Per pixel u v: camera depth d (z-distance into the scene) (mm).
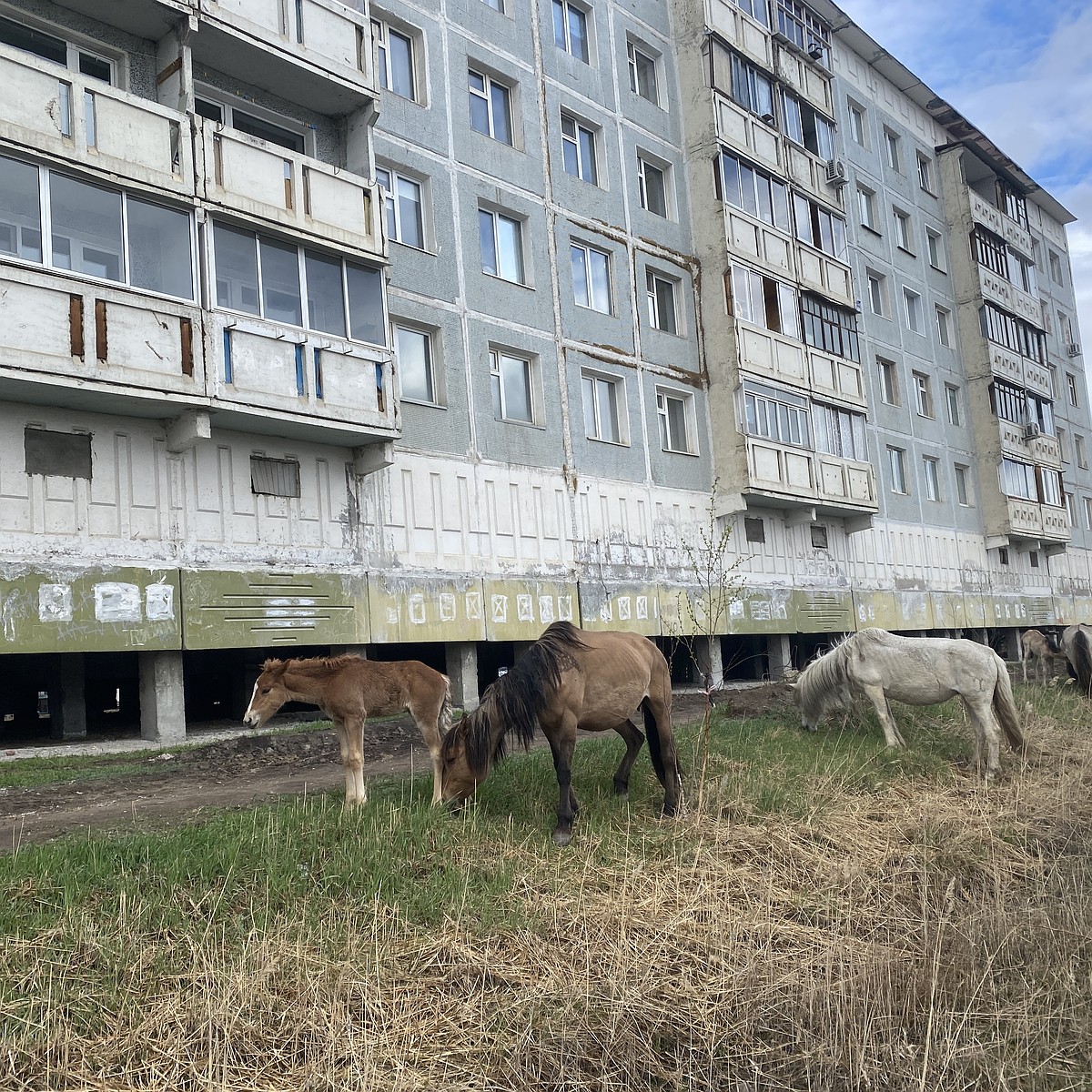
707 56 26000
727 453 25031
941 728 13633
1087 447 50156
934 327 37688
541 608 20094
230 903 6629
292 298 15680
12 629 12719
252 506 15578
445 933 6492
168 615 14242
